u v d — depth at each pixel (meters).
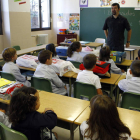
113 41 4.13
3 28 5.12
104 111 1.00
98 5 6.18
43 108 1.55
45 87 2.29
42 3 6.61
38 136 1.23
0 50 5.17
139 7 5.64
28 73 3.36
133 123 1.32
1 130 1.32
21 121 1.19
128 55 6.15
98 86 2.10
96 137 1.03
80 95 2.21
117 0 5.87
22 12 5.39
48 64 2.42
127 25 3.96
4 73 2.46
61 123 1.74
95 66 2.26
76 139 2.03
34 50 4.31
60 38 6.65
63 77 2.88
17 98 1.18
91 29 6.50
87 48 4.00
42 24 6.76
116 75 2.57
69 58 3.41
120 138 1.00
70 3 6.65
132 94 1.81
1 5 4.96
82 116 1.42
